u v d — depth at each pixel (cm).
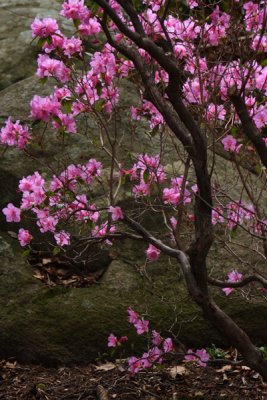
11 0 821
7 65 734
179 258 412
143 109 462
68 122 423
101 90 436
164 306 561
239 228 584
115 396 484
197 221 404
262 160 388
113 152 442
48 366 546
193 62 445
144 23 430
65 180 436
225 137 428
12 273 578
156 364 467
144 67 391
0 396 500
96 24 418
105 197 595
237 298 560
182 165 618
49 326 555
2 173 626
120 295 566
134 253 586
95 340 550
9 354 553
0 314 559
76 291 570
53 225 446
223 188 604
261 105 437
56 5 819
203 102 406
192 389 492
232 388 490
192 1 433
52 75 423
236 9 416
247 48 413
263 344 556
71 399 489
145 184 454
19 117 661
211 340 554
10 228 615
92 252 586
